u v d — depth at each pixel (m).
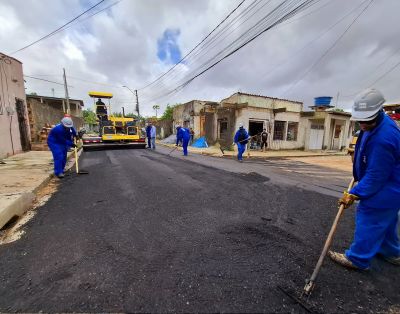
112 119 14.43
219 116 16.48
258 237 2.66
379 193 1.89
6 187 4.20
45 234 2.68
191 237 2.63
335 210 3.66
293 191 4.79
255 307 1.61
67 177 5.74
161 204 3.75
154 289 1.77
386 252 2.21
